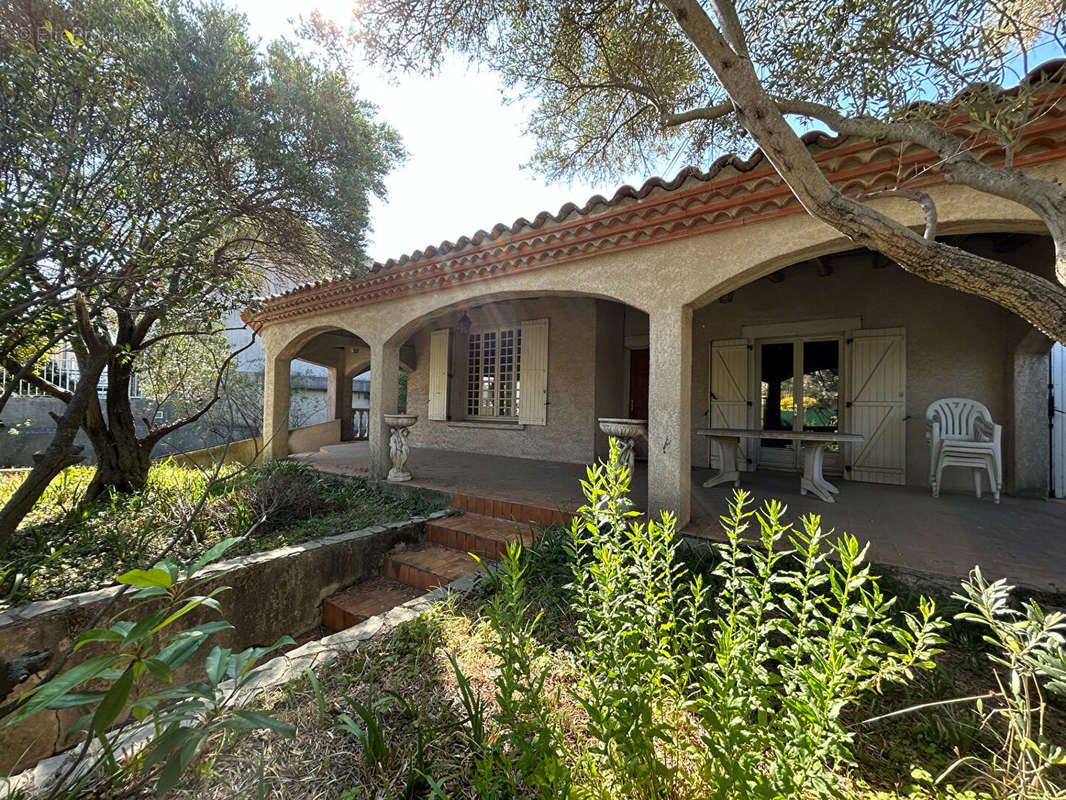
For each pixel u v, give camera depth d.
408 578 4.05
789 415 6.85
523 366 8.20
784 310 6.66
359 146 4.41
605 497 1.71
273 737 1.81
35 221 2.36
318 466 7.06
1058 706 1.97
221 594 3.30
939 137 1.83
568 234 4.11
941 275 1.54
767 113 1.62
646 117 4.02
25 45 2.44
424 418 9.88
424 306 5.41
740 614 1.59
